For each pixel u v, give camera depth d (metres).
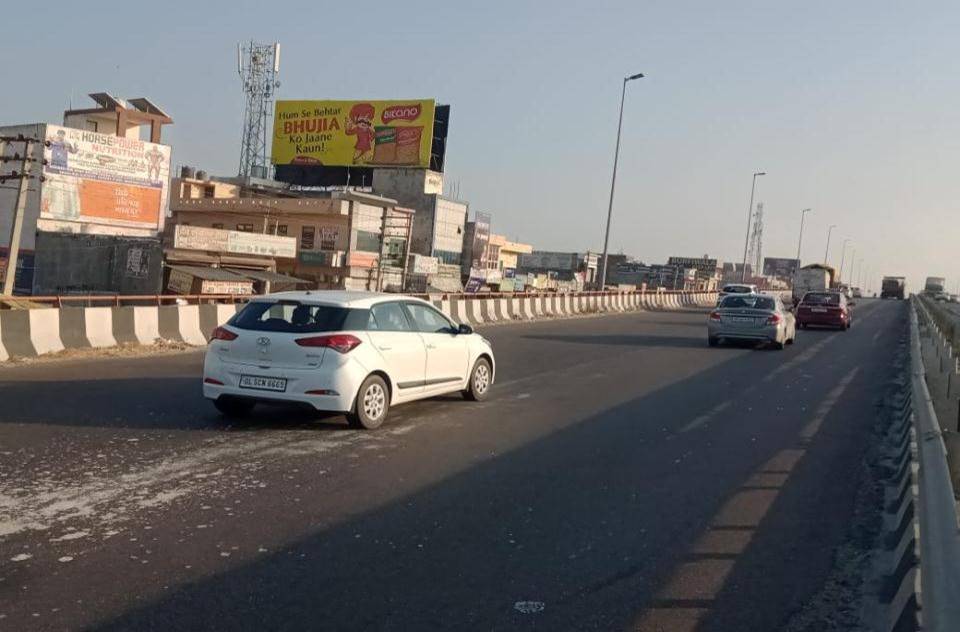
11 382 11.31
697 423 10.48
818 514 6.54
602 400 12.11
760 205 105.62
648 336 25.81
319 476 7.11
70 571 4.79
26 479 6.58
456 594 4.69
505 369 15.54
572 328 28.58
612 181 43.34
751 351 21.75
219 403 9.40
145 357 14.90
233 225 52.12
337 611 4.39
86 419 9.01
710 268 99.69
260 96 60.66
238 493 6.50
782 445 9.27
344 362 8.82
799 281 65.38
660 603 4.67
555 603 4.62
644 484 7.31
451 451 8.32
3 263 37.62
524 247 79.25
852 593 4.90
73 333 14.86
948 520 3.96
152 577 4.75
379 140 57.69
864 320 45.28
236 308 18.52
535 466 7.82
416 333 10.08
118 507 6.00
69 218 37.91
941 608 3.20
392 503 6.41
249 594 4.57
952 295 114.12
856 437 9.88
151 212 41.00
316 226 49.72
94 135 38.59
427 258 53.91
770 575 5.17
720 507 6.65
